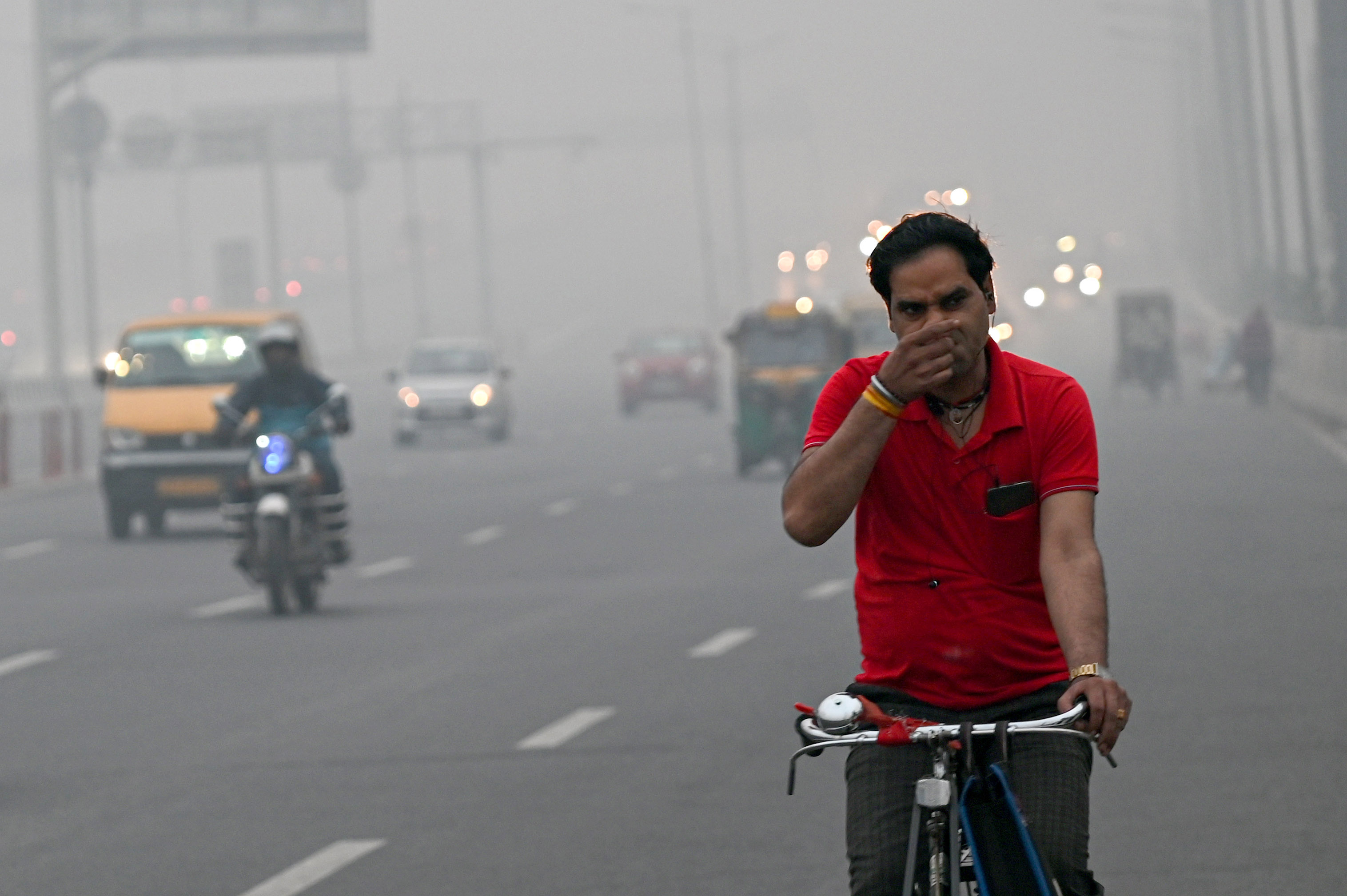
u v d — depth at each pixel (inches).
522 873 645.9
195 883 644.7
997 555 374.3
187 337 2001.7
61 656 1166.3
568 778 792.3
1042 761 363.3
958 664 376.8
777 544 1731.1
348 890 631.2
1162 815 700.0
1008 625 374.9
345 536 1379.2
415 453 3189.0
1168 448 2657.5
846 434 357.7
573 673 1056.8
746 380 2502.5
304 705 979.9
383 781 795.4
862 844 358.0
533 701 974.4
